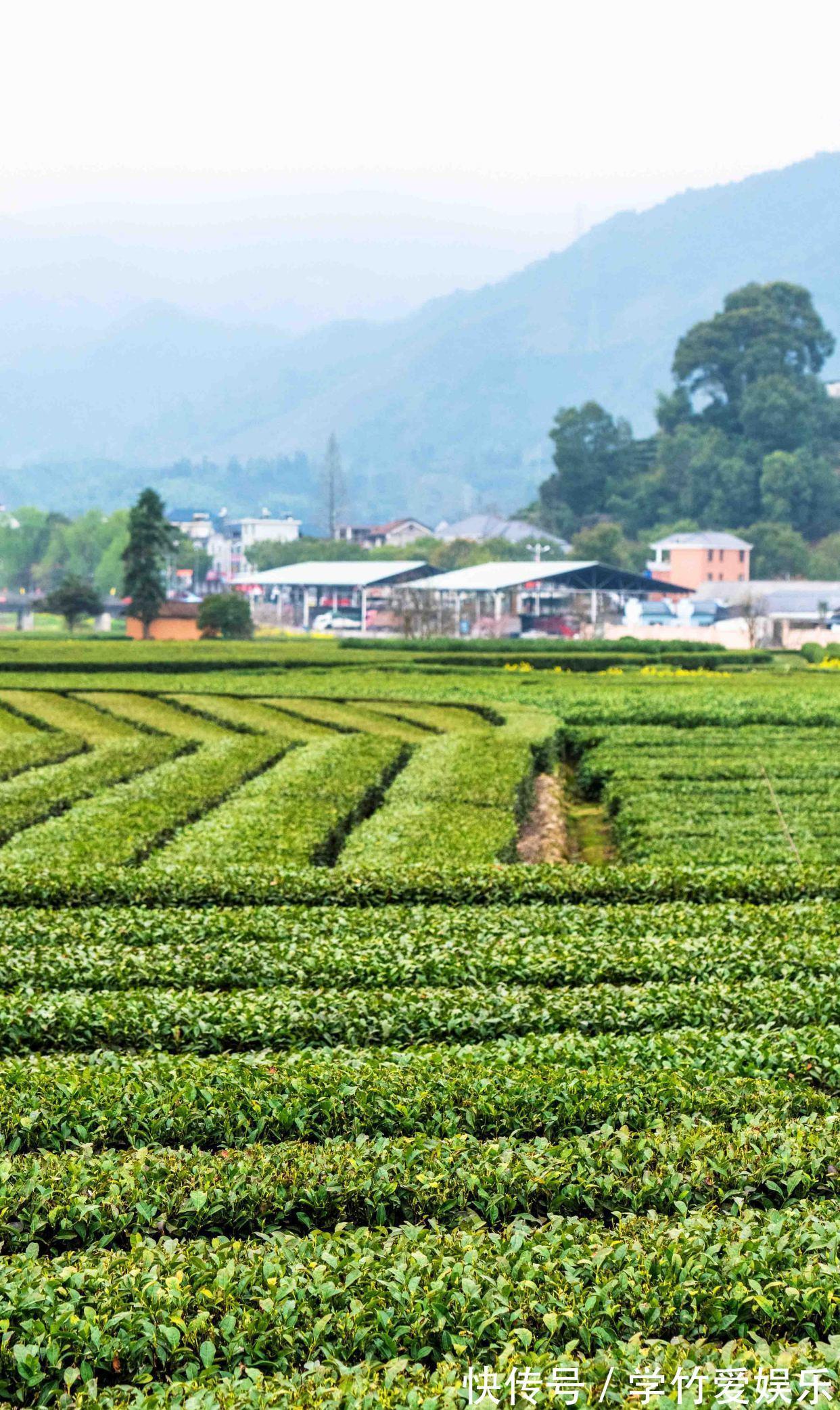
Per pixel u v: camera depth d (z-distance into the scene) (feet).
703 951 91.40
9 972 88.38
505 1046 72.13
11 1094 64.44
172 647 433.89
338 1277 48.47
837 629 640.17
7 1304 46.55
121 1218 54.49
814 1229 51.29
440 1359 45.88
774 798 143.74
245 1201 56.34
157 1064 68.80
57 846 129.29
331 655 420.77
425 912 104.63
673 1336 46.83
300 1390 42.32
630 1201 56.13
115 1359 45.19
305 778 168.55
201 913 103.40
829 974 87.71
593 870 118.93
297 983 88.63
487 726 249.34
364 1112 63.72
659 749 216.54
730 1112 63.87
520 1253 50.08
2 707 276.62
